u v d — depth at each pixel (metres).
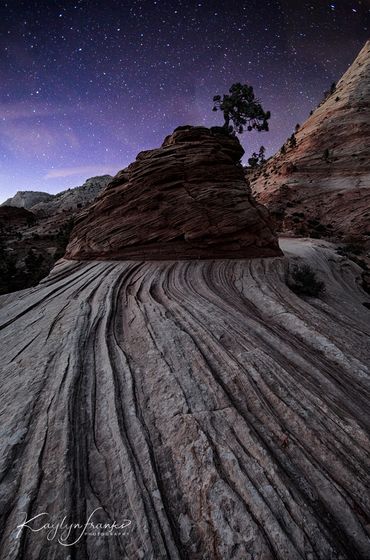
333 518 3.57
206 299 11.32
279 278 15.64
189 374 6.36
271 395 5.75
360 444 4.69
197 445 4.56
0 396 5.80
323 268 24.78
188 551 3.29
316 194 73.81
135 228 18.30
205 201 18.80
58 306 10.49
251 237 19.31
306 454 4.46
